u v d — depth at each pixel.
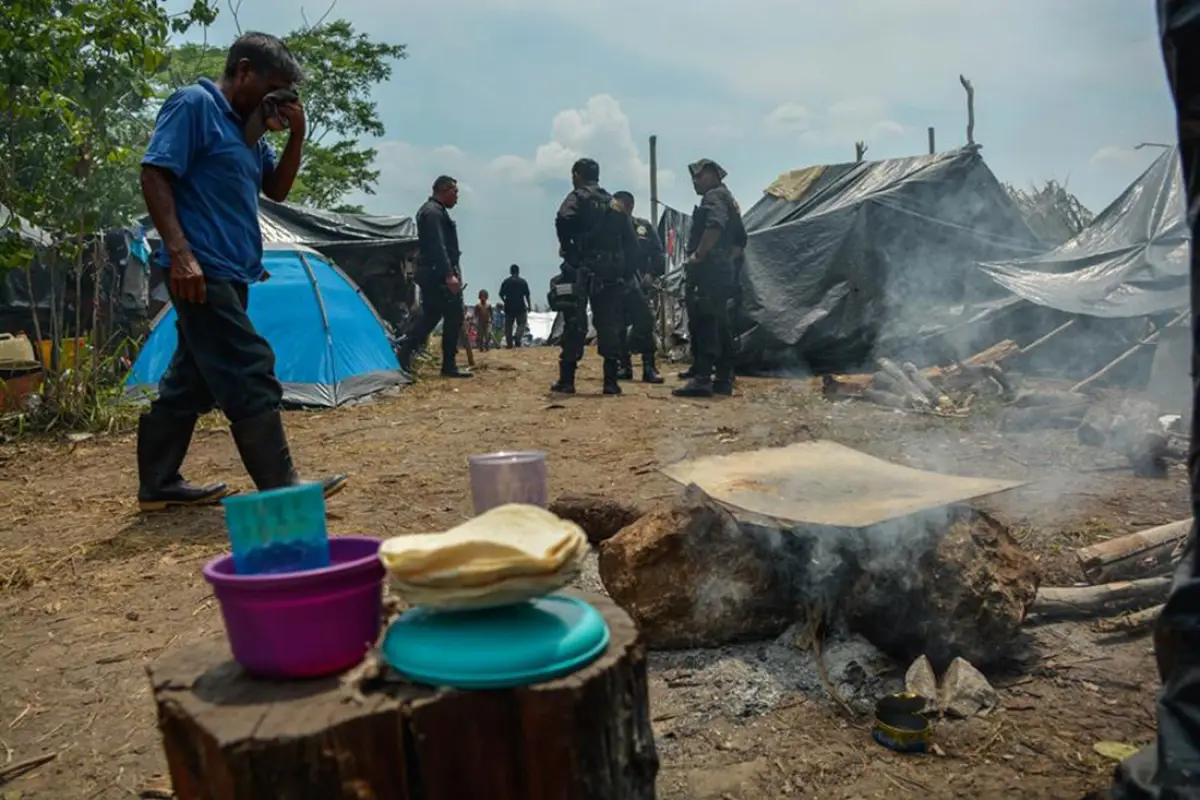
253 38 3.84
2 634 2.99
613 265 8.27
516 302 20.31
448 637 1.31
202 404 4.36
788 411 7.25
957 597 2.46
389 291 13.14
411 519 4.21
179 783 1.31
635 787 1.45
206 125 3.64
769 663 2.53
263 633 1.32
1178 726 1.57
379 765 1.24
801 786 2.00
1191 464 1.66
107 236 9.48
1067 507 4.07
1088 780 1.98
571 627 1.36
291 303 8.16
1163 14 1.60
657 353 13.84
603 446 5.85
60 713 2.45
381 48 25.17
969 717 2.28
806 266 10.70
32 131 6.91
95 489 5.03
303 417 7.42
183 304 3.71
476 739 1.28
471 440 6.22
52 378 6.90
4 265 6.67
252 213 3.86
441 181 9.67
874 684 2.42
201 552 3.75
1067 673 2.49
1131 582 2.91
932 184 11.12
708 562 2.63
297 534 1.46
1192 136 1.59
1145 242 8.76
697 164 8.16
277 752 1.18
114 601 3.25
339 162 25.05
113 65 6.71
